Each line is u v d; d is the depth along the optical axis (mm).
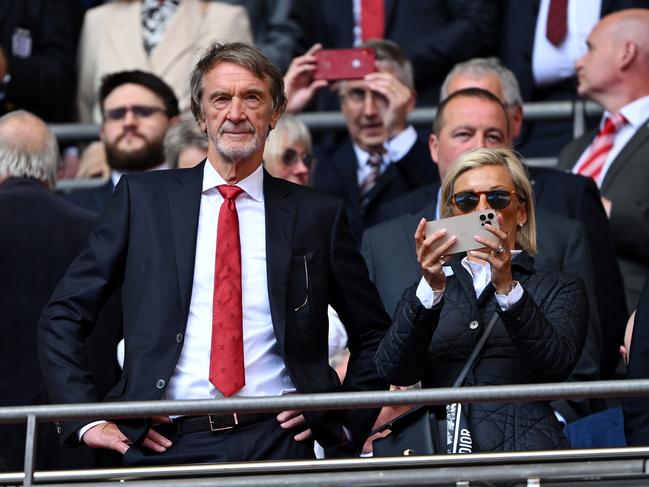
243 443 20156
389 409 22750
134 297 20531
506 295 19906
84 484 18953
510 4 35719
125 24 36469
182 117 30766
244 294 20594
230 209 20812
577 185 27078
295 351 20469
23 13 36938
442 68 35344
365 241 24953
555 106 33562
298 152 28031
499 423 20281
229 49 21031
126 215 20891
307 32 37344
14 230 23469
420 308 20047
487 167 21344
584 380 23656
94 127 34844
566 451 18844
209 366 20312
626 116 30547
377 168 30859
